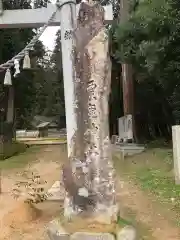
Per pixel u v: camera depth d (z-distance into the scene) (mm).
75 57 3797
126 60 12445
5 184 9500
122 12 13273
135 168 10789
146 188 7922
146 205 6551
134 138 15148
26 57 6578
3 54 18219
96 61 3680
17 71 6520
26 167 12984
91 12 3748
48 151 19016
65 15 6316
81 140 3744
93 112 3699
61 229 3557
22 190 7504
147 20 9242
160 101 17094
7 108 20062
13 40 18156
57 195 6457
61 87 41438
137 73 13797
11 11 7312
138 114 18922
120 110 20406
